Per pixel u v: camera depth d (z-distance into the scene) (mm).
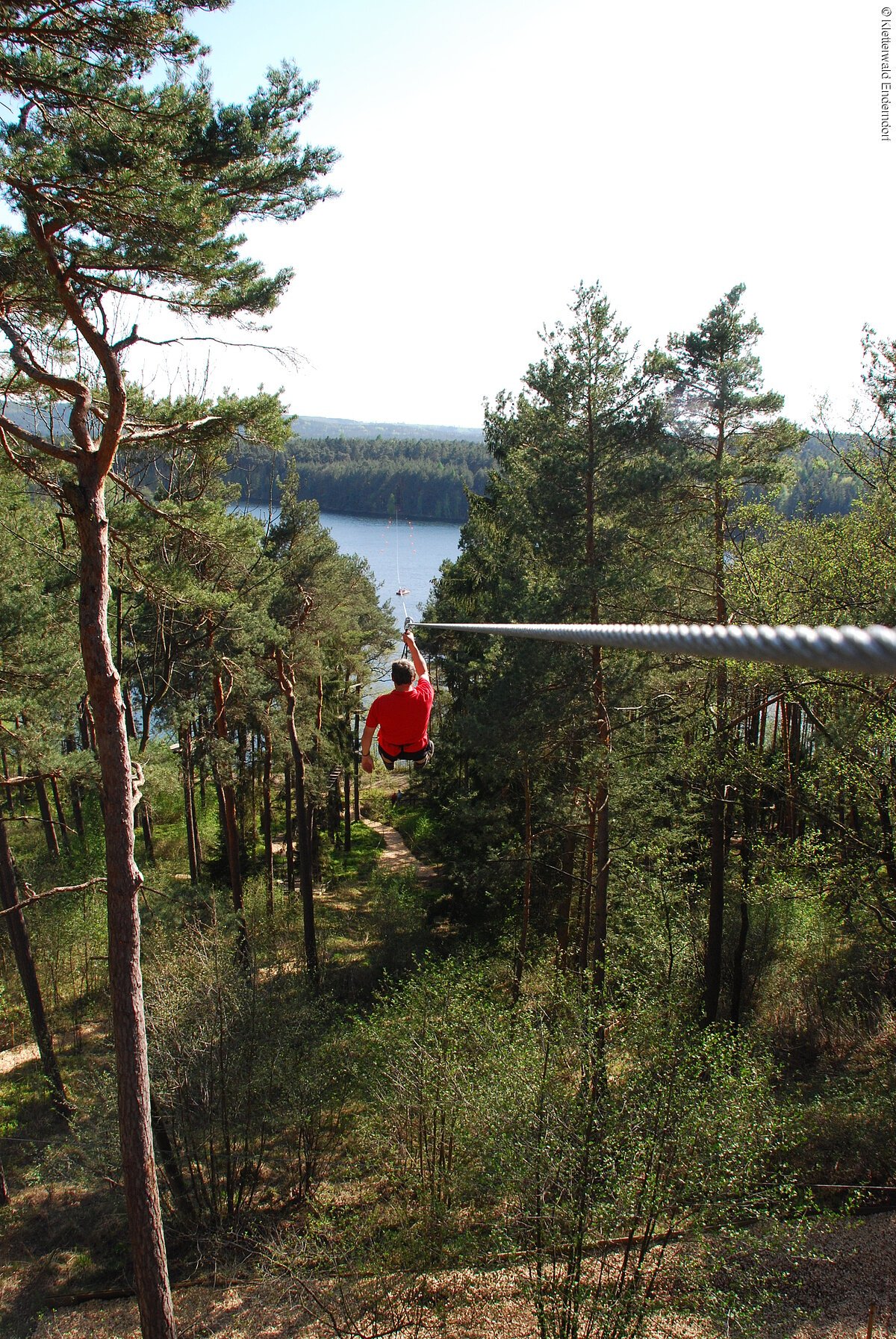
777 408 17266
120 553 12039
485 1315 11391
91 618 9422
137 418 10961
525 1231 10539
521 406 18031
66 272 8883
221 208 9406
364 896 31922
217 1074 15047
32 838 34062
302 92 9617
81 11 8016
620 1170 10359
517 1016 13586
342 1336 11406
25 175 7887
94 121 8156
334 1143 15641
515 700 17328
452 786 26547
